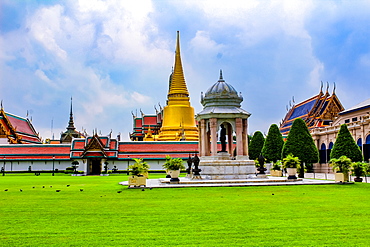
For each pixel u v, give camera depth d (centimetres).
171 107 11900
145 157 9950
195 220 1950
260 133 8050
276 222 1881
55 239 1583
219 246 1460
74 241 1549
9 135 12094
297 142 5959
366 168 4484
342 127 5784
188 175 4875
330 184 3878
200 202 2602
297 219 1952
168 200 2731
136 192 3319
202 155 4878
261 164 4575
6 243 1521
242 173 4541
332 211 2184
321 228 1745
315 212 2153
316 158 5959
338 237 1581
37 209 2352
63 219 2009
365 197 2823
